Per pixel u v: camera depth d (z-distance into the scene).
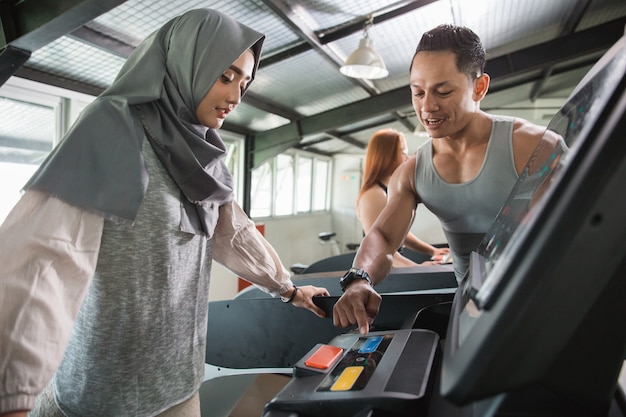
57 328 0.55
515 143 0.87
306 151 6.70
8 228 0.55
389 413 0.39
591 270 0.24
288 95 3.72
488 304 0.27
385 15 2.58
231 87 0.77
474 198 0.93
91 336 0.70
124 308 0.70
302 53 2.96
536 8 3.39
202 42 0.74
